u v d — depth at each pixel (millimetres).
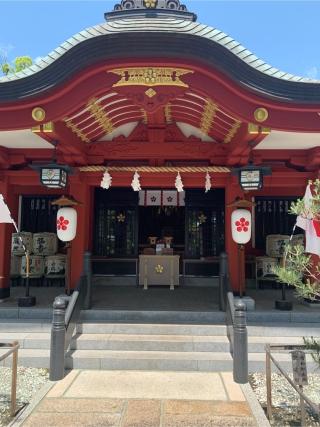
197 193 11398
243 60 5391
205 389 5137
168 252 10516
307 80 5641
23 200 11555
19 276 10953
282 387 5387
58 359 5426
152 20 5887
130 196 11398
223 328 6645
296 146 7691
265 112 5676
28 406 4609
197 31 5520
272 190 11242
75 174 8352
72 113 6004
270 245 10867
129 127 8406
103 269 10977
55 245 11266
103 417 4352
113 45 5145
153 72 5387
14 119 5824
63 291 9789
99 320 7031
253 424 4246
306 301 8141
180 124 8336
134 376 5570
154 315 7055
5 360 6066
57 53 5707
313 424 4320
